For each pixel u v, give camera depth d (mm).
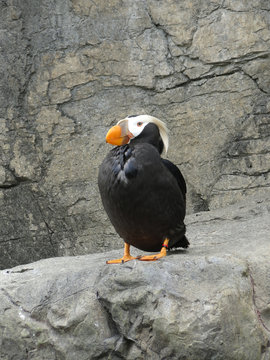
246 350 5816
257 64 11398
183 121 11609
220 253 6629
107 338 6113
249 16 11398
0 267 11680
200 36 11500
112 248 11422
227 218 10141
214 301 5750
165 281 5949
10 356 6410
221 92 11523
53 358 6285
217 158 11492
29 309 6430
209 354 5648
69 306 6285
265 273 6434
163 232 6504
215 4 11484
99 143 11633
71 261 7652
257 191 11234
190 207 11578
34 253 11672
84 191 11602
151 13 11625
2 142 11656
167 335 5750
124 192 6199
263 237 7836
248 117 11406
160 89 11664
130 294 5953
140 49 11672
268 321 6301
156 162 6277
